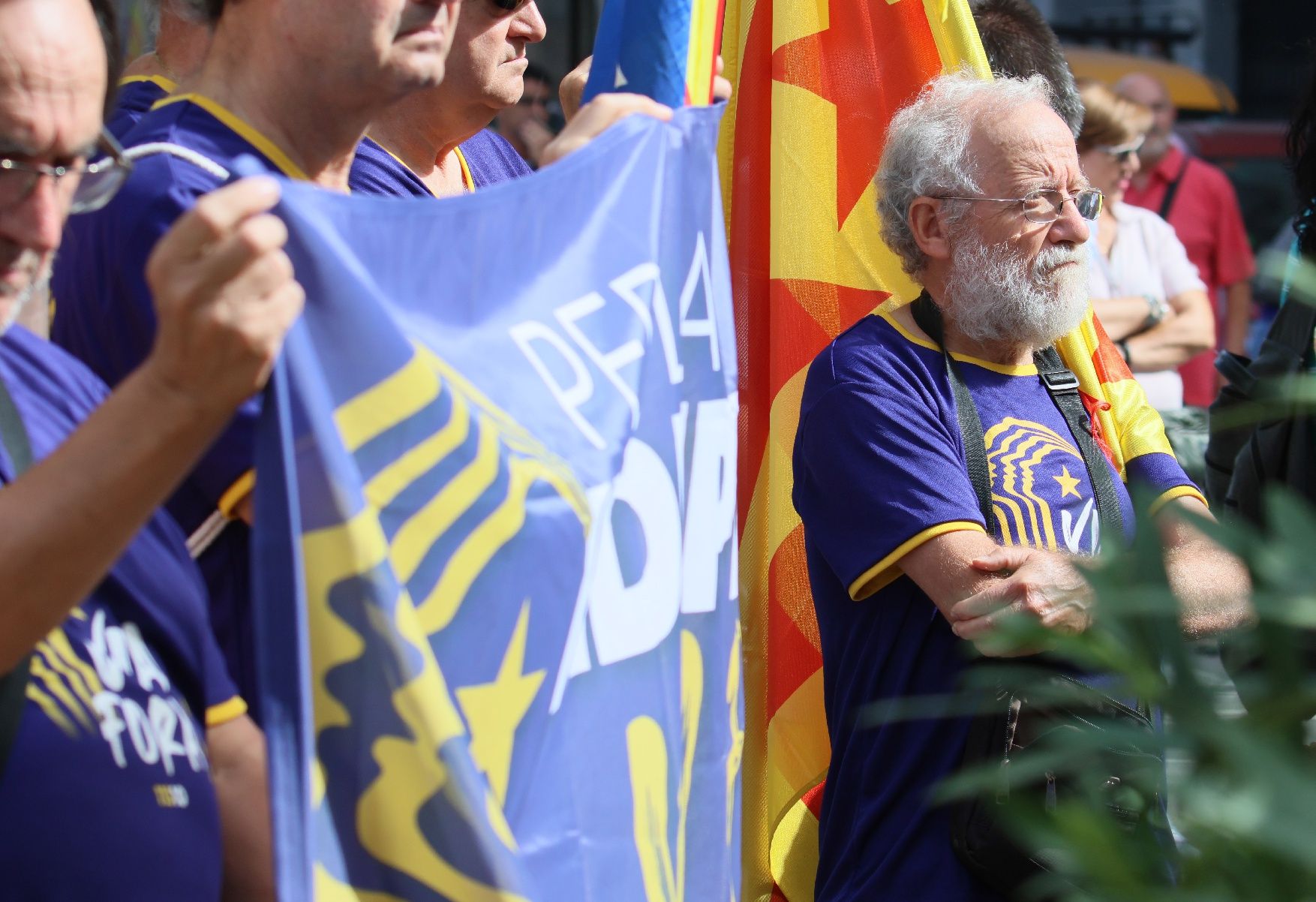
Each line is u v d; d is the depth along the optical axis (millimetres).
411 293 4527
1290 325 8758
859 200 8914
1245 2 32656
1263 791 2227
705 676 5914
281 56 5191
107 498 3480
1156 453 8570
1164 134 18984
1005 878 6797
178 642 4359
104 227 4926
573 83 8266
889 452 7414
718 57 6645
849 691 7598
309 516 4000
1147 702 2791
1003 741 6773
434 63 5324
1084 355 8609
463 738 4168
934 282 8008
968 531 7180
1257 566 2455
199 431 3518
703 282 6105
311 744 3865
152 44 7910
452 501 4371
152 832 4012
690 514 5871
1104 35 33000
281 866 3789
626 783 5156
